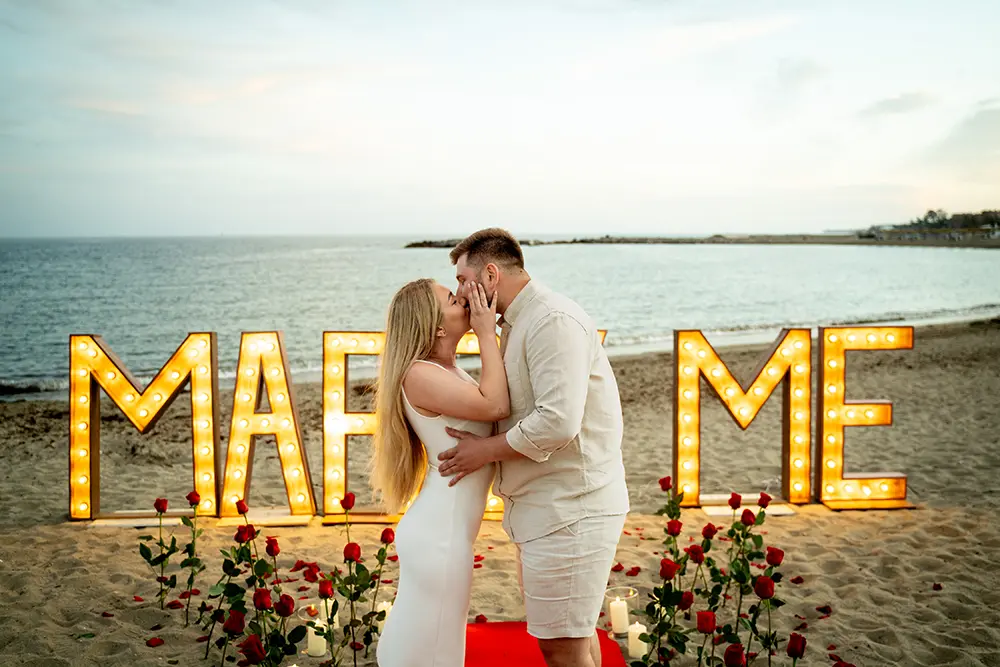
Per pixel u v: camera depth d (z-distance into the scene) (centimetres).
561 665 309
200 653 412
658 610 365
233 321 2769
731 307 3234
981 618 450
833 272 5550
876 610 463
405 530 325
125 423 1105
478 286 315
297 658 412
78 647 416
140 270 5438
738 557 422
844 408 670
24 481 802
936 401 1179
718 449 925
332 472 647
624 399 1280
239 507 467
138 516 653
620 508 315
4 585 505
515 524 314
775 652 405
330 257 7731
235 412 650
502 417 314
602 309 3184
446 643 316
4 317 2853
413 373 324
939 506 668
